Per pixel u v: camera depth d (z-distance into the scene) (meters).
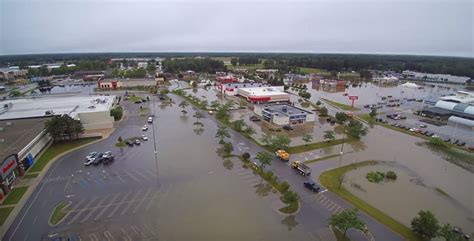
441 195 47.38
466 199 46.28
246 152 63.97
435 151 68.38
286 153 60.59
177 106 117.44
